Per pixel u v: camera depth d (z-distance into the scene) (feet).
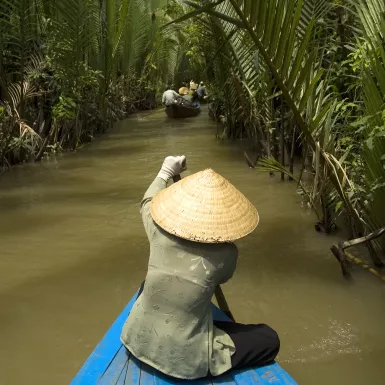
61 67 34.47
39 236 17.52
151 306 8.07
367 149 13.28
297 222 18.17
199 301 7.92
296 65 12.12
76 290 13.52
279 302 12.62
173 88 81.76
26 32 30.78
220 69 32.48
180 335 7.86
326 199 16.38
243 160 29.35
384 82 12.57
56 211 20.34
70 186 24.52
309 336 11.15
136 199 21.80
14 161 30.12
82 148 36.58
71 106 34.12
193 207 8.01
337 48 18.81
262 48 11.84
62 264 15.17
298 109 13.05
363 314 11.94
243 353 8.24
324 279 13.75
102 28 43.80
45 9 35.63
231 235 7.85
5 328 11.81
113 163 30.14
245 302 12.68
